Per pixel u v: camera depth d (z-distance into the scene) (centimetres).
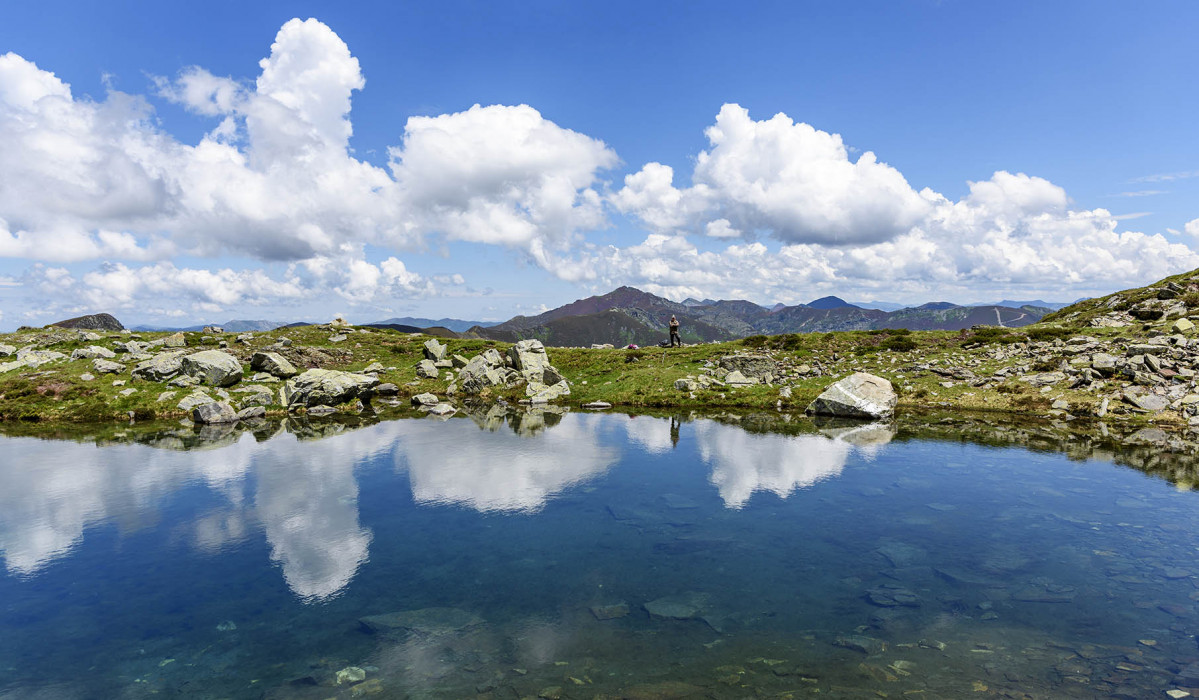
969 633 1366
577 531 2138
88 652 1343
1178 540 1969
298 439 3878
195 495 2600
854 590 1622
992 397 4816
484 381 6078
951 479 2802
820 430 4144
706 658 1266
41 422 4438
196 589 1675
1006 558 1833
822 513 2325
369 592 1642
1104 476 2803
